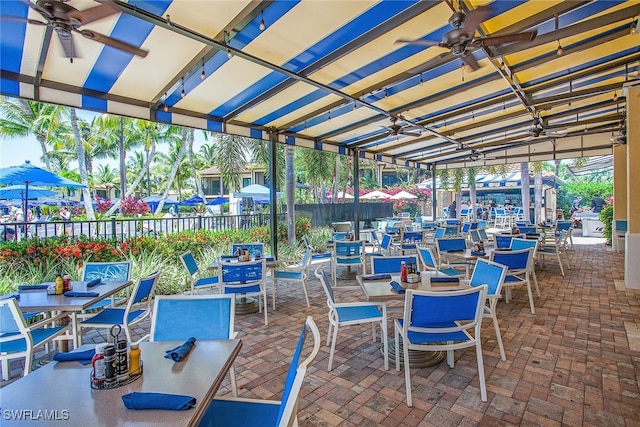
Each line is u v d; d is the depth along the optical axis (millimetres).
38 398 1304
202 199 16516
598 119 8539
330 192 18297
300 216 11211
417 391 2586
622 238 8836
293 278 4809
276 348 3445
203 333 2076
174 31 3098
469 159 11922
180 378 1453
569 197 20922
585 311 4328
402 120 6840
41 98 3879
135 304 3145
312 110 6062
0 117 13117
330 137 7926
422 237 7312
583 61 5363
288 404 1179
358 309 3270
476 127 8188
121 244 5895
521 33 3219
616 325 3836
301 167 16172
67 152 17828
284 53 3928
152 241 6367
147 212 11305
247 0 2967
